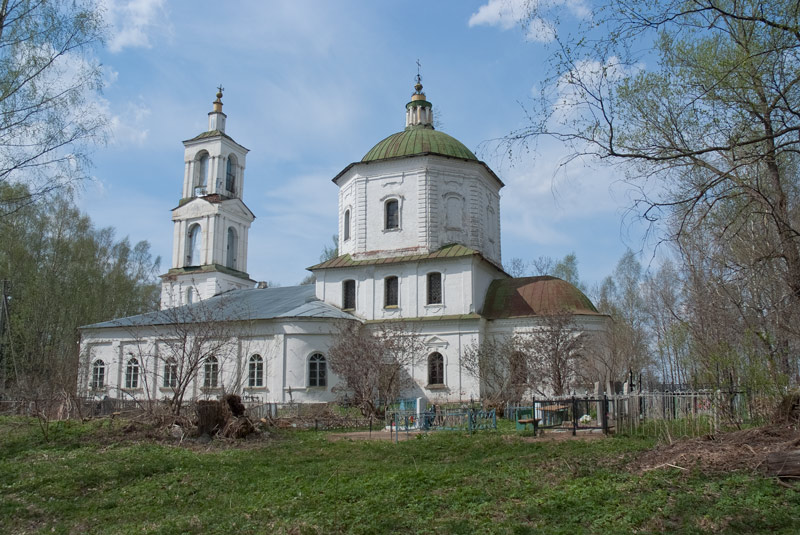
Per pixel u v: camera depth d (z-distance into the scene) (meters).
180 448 19.56
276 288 47.41
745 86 13.66
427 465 15.60
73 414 27.25
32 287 47.38
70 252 51.72
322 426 25.72
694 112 14.20
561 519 9.81
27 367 37.94
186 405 24.20
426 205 39.12
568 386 31.42
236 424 21.53
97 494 14.01
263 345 37.00
